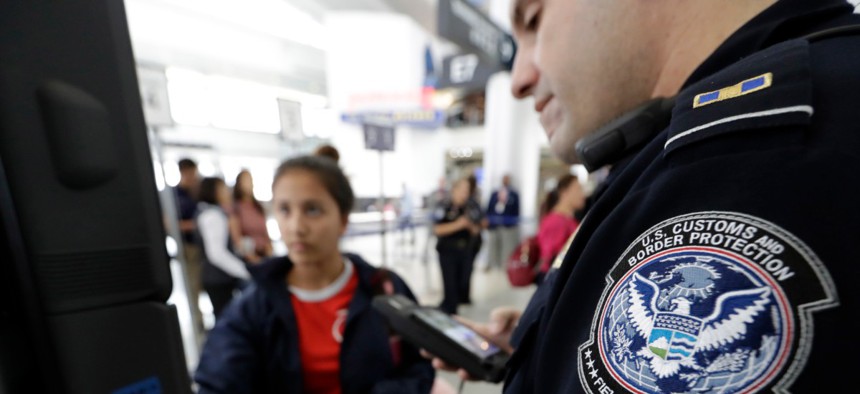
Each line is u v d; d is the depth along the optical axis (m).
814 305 0.13
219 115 8.49
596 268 0.22
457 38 2.29
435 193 4.95
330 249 0.73
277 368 0.67
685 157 0.19
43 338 0.27
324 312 0.72
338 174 0.76
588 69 0.32
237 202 2.34
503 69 2.83
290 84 10.18
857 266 0.13
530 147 4.89
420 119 5.43
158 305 0.33
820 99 0.16
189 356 2.16
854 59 0.18
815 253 0.14
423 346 0.61
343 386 0.69
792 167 0.15
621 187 0.25
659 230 0.19
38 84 0.25
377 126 3.17
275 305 0.69
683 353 0.15
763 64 0.19
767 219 0.15
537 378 0.24
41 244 0.26
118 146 0.29
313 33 8.45
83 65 0.27
